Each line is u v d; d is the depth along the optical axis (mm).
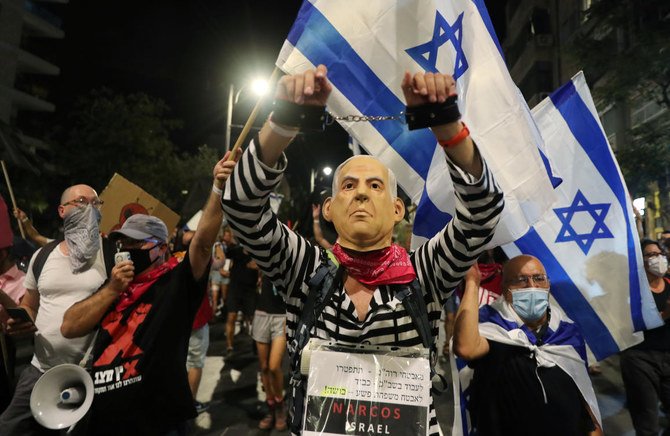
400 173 2729
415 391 1632
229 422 5359
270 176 1654
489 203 1679
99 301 2701
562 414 2588
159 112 29656
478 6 2709
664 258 4254
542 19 26969
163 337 2760
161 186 30047
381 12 2564
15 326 2846
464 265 1780
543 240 3320
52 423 2576
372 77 2564
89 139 28234
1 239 3393
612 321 3199
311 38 2510
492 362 2705
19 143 4609
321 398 1632
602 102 10727
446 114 1585
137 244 3033
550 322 2846
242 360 8102
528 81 28234
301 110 1585
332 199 1903
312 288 1780
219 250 9805
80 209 3086
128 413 2637
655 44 9352
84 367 2871
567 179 3377
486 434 2674
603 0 10156
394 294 1756
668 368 4074
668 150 9969
